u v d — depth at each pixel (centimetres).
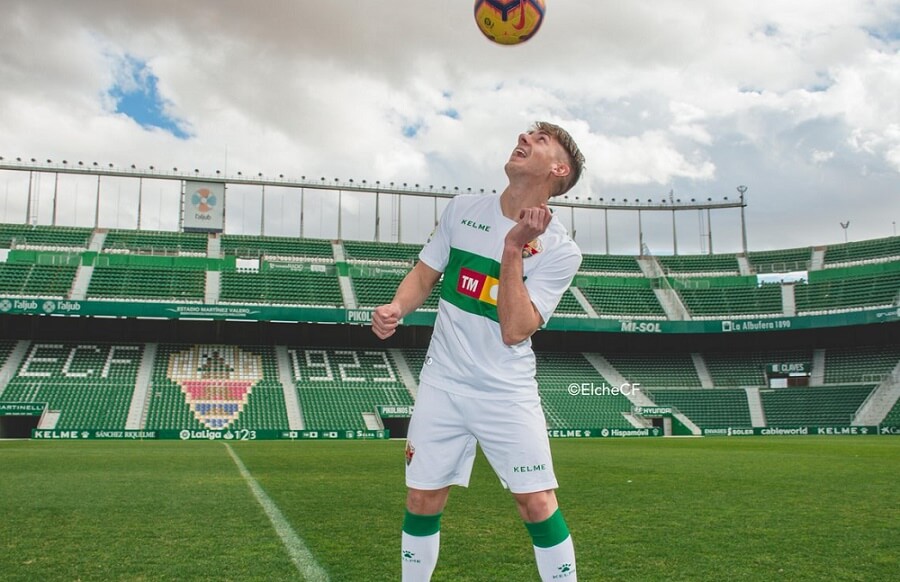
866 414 4138
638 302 5094
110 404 3744
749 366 4853
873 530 749
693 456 2061
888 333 4662
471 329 340
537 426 338
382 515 830
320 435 3647
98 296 4288
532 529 334
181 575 522
